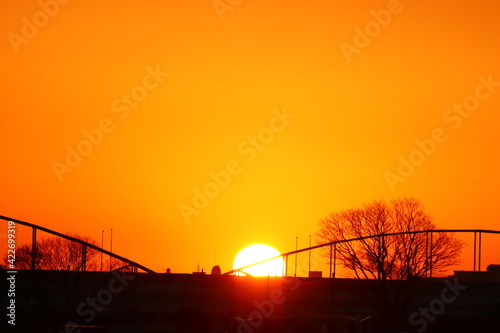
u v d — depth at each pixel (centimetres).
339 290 14762
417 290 14538
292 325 11581
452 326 12112
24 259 15038
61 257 15312
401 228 15450
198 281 14825
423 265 14412
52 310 12950
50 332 10775
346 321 10081
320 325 11625
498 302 14238
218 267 17062
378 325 12106
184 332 11162
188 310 11756
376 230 15450
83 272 14062
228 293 14712
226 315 12750
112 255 14100
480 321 12669
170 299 14425
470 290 14575
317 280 14888
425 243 14738
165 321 12588
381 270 14088
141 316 12850
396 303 13862
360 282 14550
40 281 13750
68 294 13475
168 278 14675
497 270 17150
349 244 14850
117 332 11094
